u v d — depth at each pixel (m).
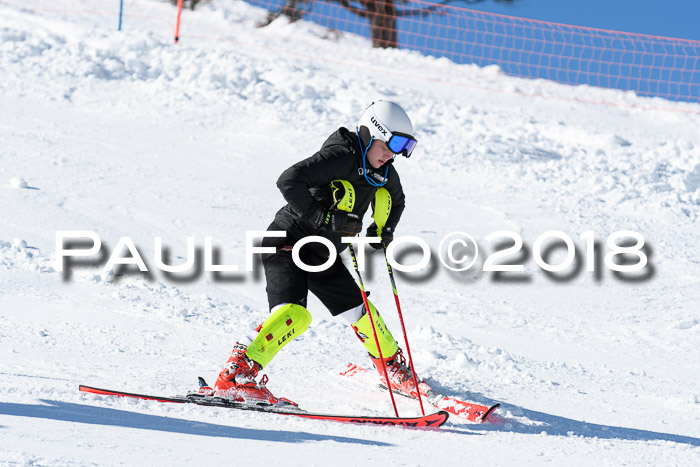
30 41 41.34
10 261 17.23
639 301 19.64
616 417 11.33
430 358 13.71
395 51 54.94
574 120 43.31
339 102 39.06
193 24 55.28
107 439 7.60
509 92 48.38
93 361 11.65
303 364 12.80
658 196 30.23
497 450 9.11
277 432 8.94
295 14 59.44
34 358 11.46
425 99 42.06
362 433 9.36
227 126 34.19
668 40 51.50
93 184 24.52
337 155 10.09
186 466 7.07
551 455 9.05
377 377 12.19
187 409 9.54
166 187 25.23
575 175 32.06
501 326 16.84
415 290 18.98
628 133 41.56
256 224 22.64
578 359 14.86
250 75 40.25
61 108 33.94
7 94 34.69
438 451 8.87
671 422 11.24
